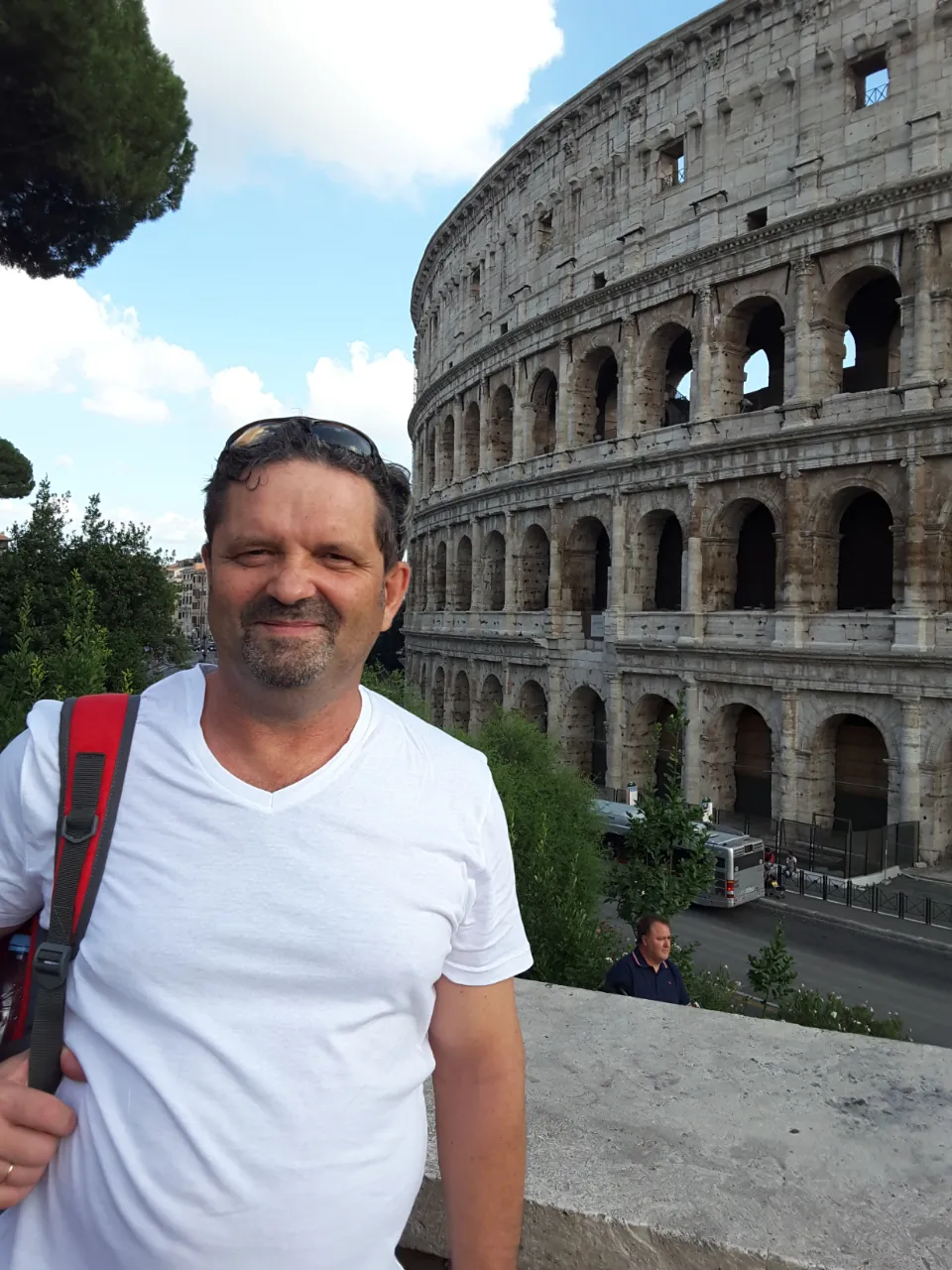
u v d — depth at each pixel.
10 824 3.84
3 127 30.48
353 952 3.49
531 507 64.50
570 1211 5.22
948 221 42.94
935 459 43.06
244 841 3.62
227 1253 3.26
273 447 4.01
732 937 39.56
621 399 57.56
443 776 4.08
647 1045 7.13
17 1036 3.76
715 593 51.69
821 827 47.00
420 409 90.38
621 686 56.38
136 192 34.44
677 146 56.00
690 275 53.00
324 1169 3.36
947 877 42.38
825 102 47.78
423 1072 3.87
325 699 3.83
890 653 43.34
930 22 43.94
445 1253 5.52
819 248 46.94
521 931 4.36
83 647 22.67
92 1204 3.33
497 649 67.69
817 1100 6.31
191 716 3.97
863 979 34.88
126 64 31.75
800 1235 4.98
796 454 47.38
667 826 29.08
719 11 51.81
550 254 64.81
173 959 3.40
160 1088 3.30
